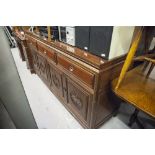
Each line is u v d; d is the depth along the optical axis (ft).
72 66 3.43
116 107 4.44
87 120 3.84
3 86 1.62
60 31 4.10
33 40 5.78
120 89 2.83
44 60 5.30
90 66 2.89
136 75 3.35
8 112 1.80
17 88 1.81
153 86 2.95
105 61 2.82
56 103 5.49
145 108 2.34
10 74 1.66
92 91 3.08
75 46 3.74
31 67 7.68
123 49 3.12
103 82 3.05
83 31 3.22
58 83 4.83
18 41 8.77
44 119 4.72
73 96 4.07
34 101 5.65
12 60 1.64
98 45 2.97
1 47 1.49
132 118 4.24
